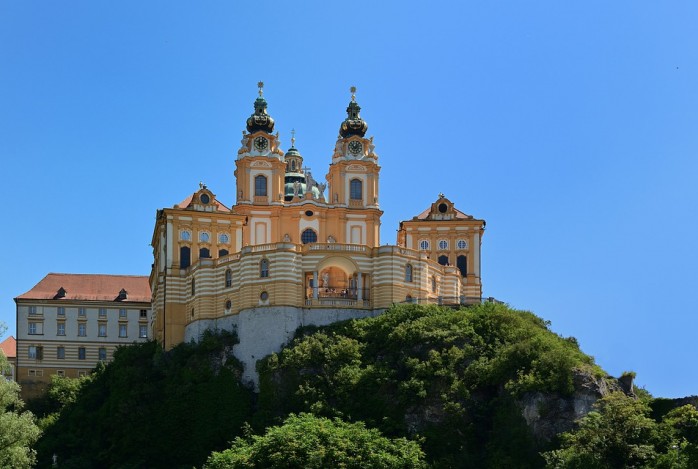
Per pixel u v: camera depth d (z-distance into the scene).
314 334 162.25
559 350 147.38
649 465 124.06
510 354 148.62
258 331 164.38
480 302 175.12
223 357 164.62
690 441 128.50
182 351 168.88
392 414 146.75
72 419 166.25
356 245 170.12
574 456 126.25
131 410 159.25
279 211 192.75
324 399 150.38
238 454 132.62
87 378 180.88
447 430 143.88
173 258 179.00
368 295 169.88
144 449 155.75
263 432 150.38
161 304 180.38
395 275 170.00
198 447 154.50
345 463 129.00
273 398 154.62
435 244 197.75
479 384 148.62
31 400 184.75
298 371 155.25
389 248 170.25
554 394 141.88
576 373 143.88
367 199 197.00
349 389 150.50
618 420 130.25
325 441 131.62
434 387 148.12
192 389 159.12
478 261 197.50
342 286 177.50
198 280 173.00
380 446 133.88
